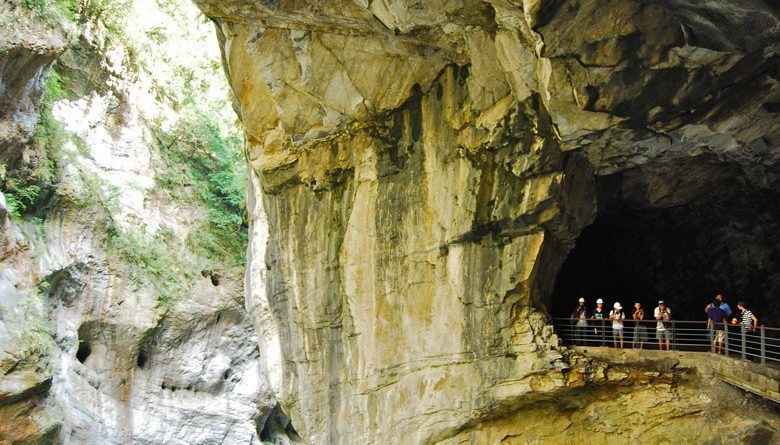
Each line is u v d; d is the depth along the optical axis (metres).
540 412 13.83
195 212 27.44
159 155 27.23
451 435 14.28
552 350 13.26
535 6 9.77
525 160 13.06
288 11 13.41
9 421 19.16
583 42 10.26
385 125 14.83
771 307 15.34
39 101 22.14
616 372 13.04
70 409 21.48
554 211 13.23
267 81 14.71
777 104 11.03
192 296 25.56
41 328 20.36
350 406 15.47
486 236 13.82
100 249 23.75
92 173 24.31
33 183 22.22
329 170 15.52
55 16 21.34
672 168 14.48
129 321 23.89
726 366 12.16
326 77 14.47
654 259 17.03
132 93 26.72
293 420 16.69
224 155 29.12
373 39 13.73
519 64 12.07
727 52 10.07
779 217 14.97
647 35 10.10
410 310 14.66
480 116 13.52
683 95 10.86
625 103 10.95
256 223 18.78
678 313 16.77
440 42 13.05
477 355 13.89
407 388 14.65
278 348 17.97
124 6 26.41
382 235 14.95
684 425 12.62
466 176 13.79
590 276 17.70
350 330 15.48
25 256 20.94
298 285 16.12
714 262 16.19
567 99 11.24
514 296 13.66
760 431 11.76
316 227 15.83
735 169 14.49
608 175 14.87
